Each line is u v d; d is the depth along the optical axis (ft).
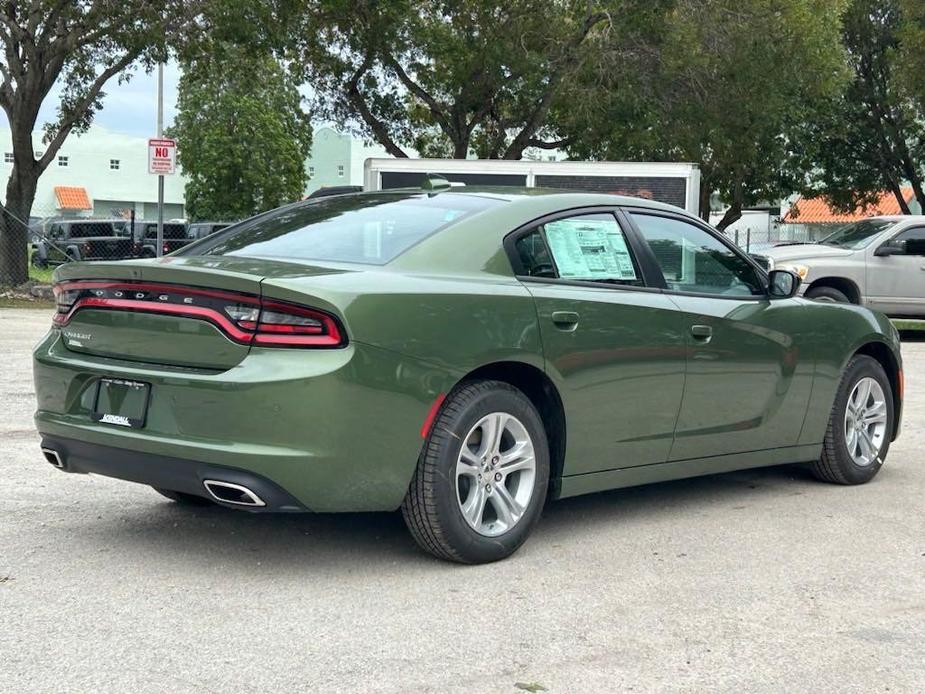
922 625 12.78
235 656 11.20
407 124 90.27
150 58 64.59
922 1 96.37
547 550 15.61
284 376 12.78
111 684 10.39
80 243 99.91
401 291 13.64
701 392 17.38
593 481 16.11
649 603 13.33
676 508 18.56
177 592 13.25
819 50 83.97
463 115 85.30
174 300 13.61
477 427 14.44
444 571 14.39
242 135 184.34
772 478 21.33
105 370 14.06
